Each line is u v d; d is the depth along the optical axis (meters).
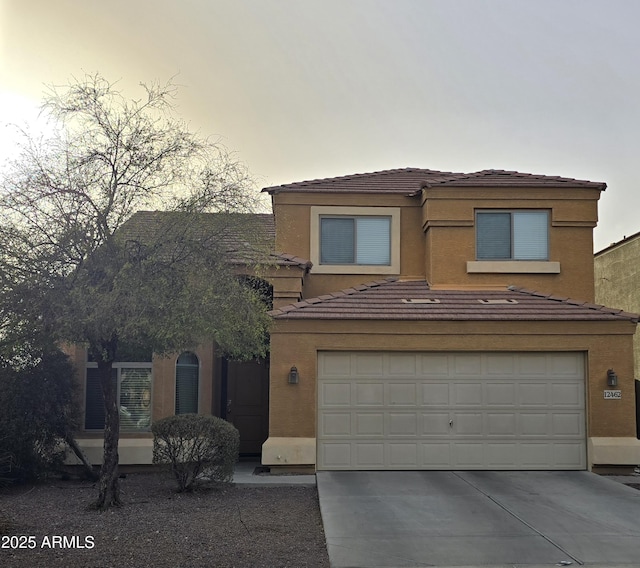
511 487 12.63
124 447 14.84
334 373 14.68
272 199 17.88
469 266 16.84
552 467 14.52
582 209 17.09
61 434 13.81
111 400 11.02
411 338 14.69
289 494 12.30
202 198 10.58
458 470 14.48
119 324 9.62
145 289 9.66
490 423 14.63
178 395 15.61
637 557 8.41
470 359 14.77
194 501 11.55
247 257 11.11
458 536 9.24
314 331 14.65
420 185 17.53
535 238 17.12
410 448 14.53
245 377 18.17
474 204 17.02
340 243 17.81
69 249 9.96
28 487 13.18
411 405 14.63
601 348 14.69
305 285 17.61
